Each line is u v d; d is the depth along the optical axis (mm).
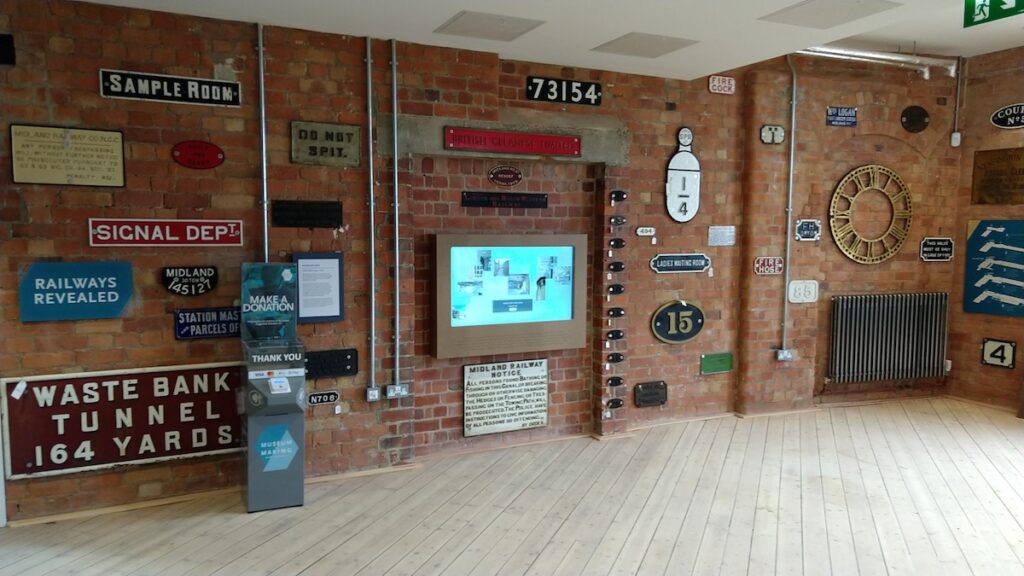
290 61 4008
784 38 4215
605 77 5059
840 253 6043
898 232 6211
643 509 3902
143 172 3729
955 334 6391
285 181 4051
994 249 6051
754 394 5789
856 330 6047
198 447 3939
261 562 3225
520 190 4887
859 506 3963
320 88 4094
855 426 5543
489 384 4914
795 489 4215
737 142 5613
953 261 6367
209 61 3824
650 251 5379
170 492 3920
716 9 3650
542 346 4957
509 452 4871
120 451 3773
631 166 5227
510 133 4645
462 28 4008
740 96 5582
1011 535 3592
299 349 3781
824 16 3773
